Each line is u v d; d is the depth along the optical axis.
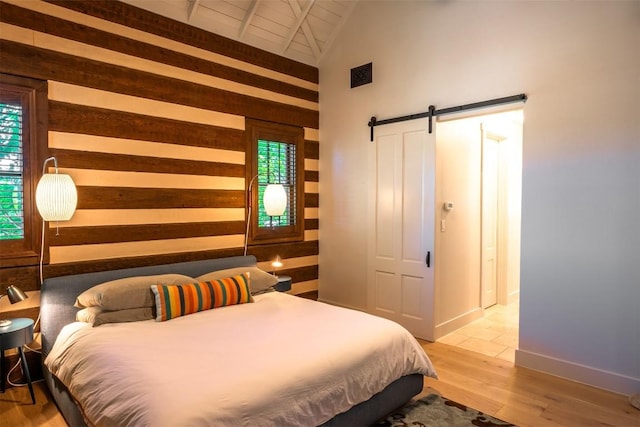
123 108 3.34
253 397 1.73
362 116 4.53
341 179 4.79
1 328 2.53
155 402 1.64
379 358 2.34
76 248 3.11
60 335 2.70
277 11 4.21
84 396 2.00
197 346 2.23
